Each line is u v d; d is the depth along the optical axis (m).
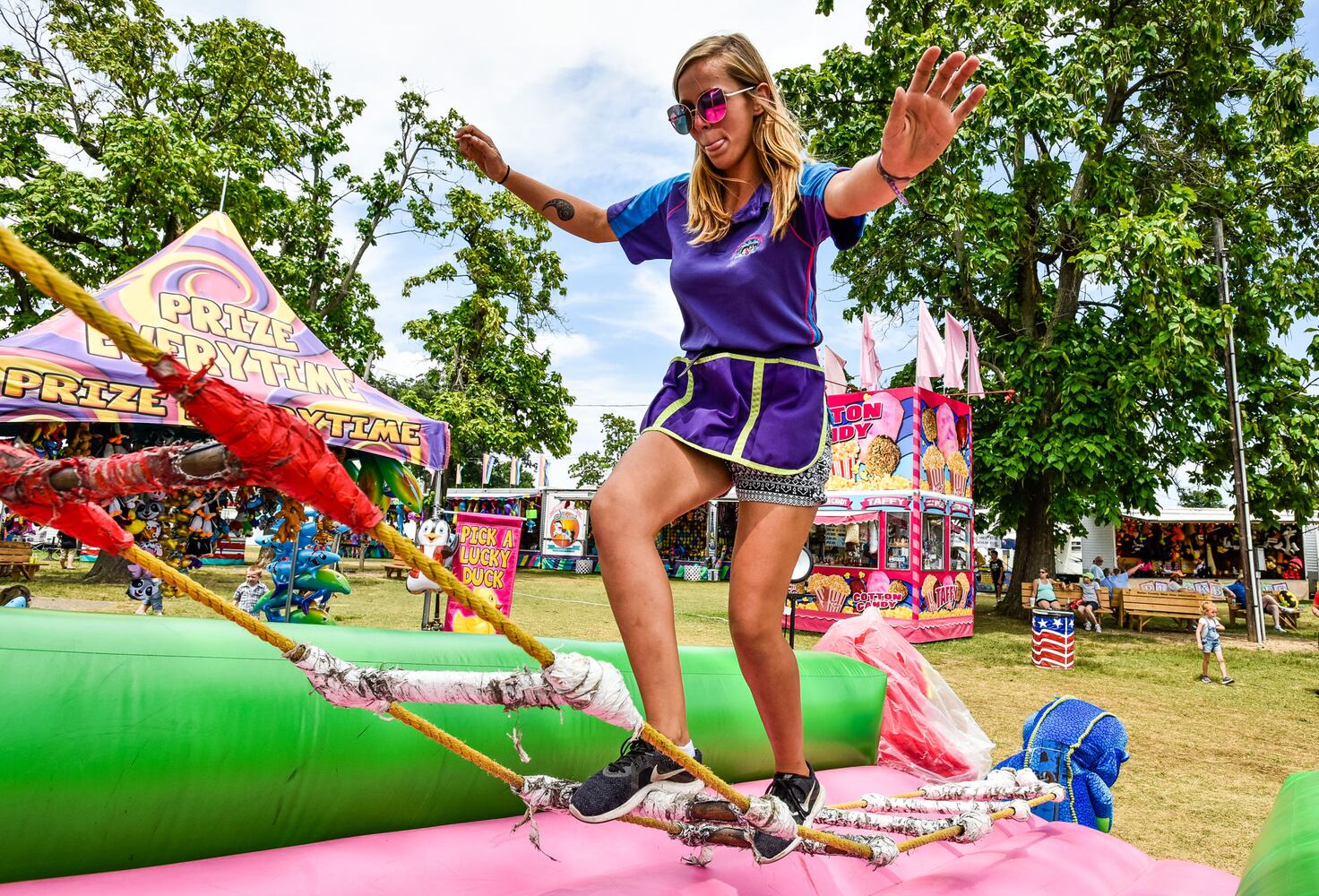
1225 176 17.95
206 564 20.16
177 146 15.28
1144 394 15.45
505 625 1.23
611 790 1.53
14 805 1.71
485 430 24.73
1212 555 32.78
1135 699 9.55
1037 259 17.91
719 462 1.81
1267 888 1.82
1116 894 2.81
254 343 6.32
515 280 26.73
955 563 15.41
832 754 3.49
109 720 1.84
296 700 2.12
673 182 2.14
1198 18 15.91
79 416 5.25
